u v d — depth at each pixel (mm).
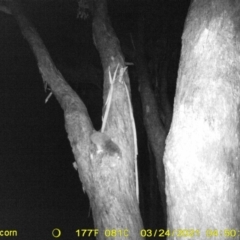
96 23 2643
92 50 4906
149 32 4562
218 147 1632
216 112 1651
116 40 2566
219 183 1609
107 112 2158
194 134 1646
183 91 1741
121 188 1997
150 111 3697
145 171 6332
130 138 2180
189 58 1792
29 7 4305
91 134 2092
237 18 1781
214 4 1800
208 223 1612
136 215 2004
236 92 1696
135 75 4969
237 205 1649
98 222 1999
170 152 1682
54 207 8898
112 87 2221
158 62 4441
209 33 1760
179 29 4465
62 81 2578
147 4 4254
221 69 1703
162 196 3652
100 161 2010
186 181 1639
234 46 1744
